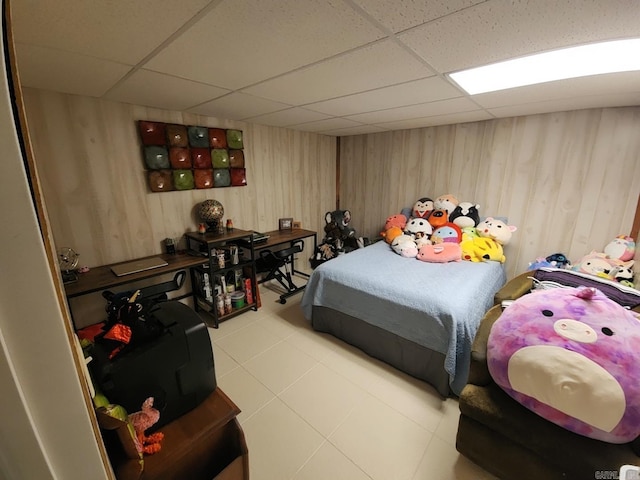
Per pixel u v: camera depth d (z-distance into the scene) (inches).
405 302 75.7
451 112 96.4
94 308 86.1
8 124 13.7
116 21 38.0
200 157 102.9
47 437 16.9
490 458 49.5
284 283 140.7
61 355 16.7
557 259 98.3
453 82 64.3
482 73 58.7
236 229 114.2
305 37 43.1
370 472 53.7
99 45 45.2
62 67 54.7
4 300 14.7
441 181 127.9
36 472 16.8
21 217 14.5
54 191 75.6
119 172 86.2
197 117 101.1
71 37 42.2
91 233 83.2
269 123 119.3
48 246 17.2
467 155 118.4
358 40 44.2
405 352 78.2
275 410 67.7
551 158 99.6
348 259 105.2
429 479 52.5
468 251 105.4
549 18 37.0
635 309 62.9
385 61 52.2
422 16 37.1
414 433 61.8
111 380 31.9
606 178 90.7
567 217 99.4
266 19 37.9
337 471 53.9
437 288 78.5
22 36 41.4
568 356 40.6
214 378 41.6
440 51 48.0
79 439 18.3
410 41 44.4
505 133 107.5
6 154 13.8
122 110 84.2
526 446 44.4
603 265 85.4
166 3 34.1
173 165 96.3
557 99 77.7
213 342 94.5
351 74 59.1
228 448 41.1
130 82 64.6
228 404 40.4
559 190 99.6
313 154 149.5
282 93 73.5
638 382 37.1
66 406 17.4
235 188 118.3
